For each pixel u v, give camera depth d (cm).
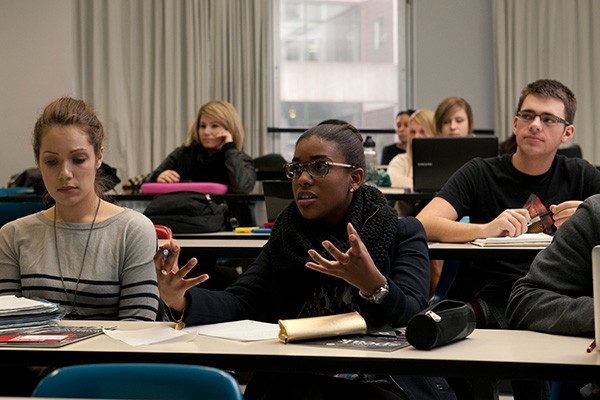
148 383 124
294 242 198
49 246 226
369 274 175
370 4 828
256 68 782
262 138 788
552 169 304
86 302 225
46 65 754
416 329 152
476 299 282
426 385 178
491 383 150
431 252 267
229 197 483
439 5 822
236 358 149
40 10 753
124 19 766
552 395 165
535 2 809
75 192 223
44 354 154
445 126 548
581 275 175
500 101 807
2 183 752
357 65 829
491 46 830
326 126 200
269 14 788
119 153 763
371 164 517
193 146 548
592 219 175
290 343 160
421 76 823
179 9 768
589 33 816
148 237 231
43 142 223
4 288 226
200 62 771
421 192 457
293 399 170
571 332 164
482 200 306
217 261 466
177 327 180
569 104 296
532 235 279
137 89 769
